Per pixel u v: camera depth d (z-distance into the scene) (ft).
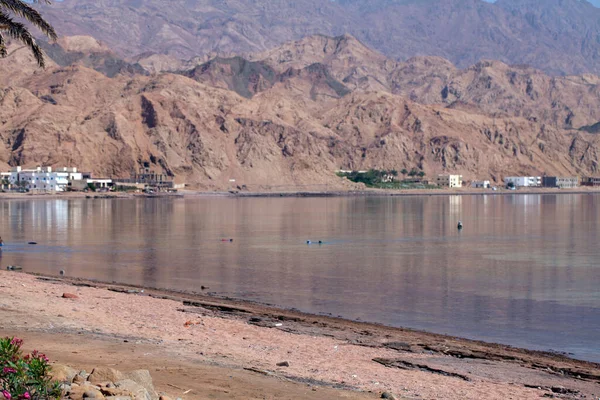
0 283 150.92
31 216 521.24
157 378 78.23
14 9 127.44
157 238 354.54
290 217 546.67
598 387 97.25
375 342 121.60
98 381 65.92
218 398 71.87
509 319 156.04
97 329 107.55
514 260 274.16
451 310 166.40
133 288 181.06
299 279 215.92
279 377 84.84
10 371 55.01
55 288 152.76
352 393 79.71
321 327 134.92
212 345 103.35
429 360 108.88
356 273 231.09
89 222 464.24
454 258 279.49
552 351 126.00
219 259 266.98
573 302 179.63
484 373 102.17
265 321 136.56
